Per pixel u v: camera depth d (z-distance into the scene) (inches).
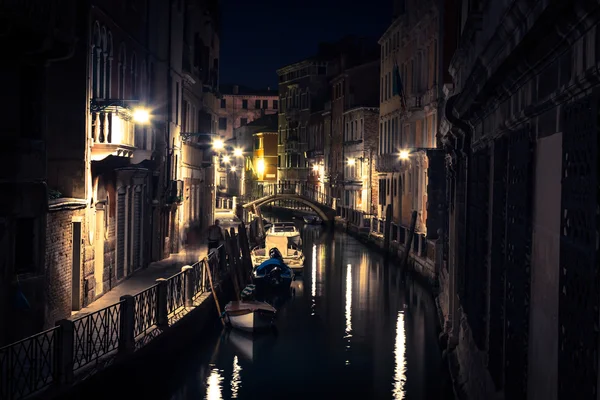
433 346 745.6
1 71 446.3
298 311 930.7
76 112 615.8
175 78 1044.5
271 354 713.0
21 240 478.9
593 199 166.1
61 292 559.2
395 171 1594.5
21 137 465.4
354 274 1253.1
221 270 968.9
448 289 693.3
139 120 714.2
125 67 790.5
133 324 510.9
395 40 1683.1
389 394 591.2
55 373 406.9
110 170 693.9
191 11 1204.5
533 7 207.5
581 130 179.5
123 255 784.3
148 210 908.0
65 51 470.9
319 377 638.5
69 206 566.3
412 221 1234.6
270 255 1203.9
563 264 199.3
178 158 1093.8
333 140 2466.8
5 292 450.0
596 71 160.9
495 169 337.7
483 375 382.9
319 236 1945.1
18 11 400.5
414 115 1387.8
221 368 662.5
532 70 234.1
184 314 661.3
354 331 815.7
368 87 2249.0
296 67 2977.4
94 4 645.3
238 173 3654.0
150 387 560.1
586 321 171.0
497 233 327.3
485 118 379.6
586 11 158.9
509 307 289.4
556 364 214.4
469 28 444.8
